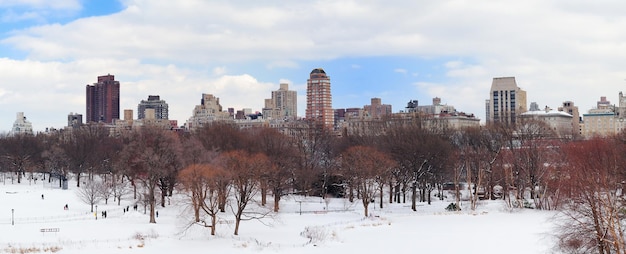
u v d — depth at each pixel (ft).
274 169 399.44
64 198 474.90
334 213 410.72
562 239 255.09
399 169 465.06
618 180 273.54
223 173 329.52
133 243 284.20
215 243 290.35
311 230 321.93
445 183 583.58
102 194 454.81
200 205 314.55
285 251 279.49
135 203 418.31
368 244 296.71
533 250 280.51
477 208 437.58
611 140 450.71
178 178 360.89
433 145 470.39
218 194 324.60
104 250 270.05
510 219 375.66
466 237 313.94
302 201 475.72
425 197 523.29
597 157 281.13
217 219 358.84
